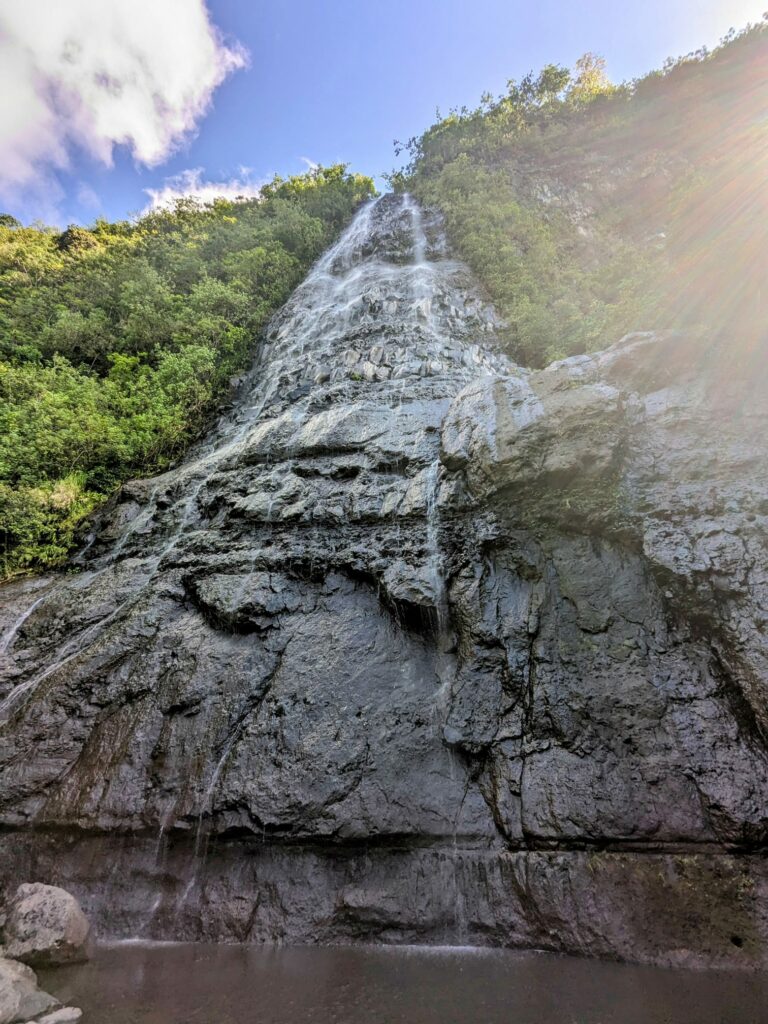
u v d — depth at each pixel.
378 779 4.66
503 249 15.76
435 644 5.63
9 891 4.46
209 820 4.58
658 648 4.75
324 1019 2.97
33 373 11.56
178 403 11.70
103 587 7.30
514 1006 3.04
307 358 11.95
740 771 3.96
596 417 5.88
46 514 8.81
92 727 5.49
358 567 6.29
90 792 4.90
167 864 4.54
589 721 4.55
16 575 8.18
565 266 15.87
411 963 3.63
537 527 5.82
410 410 8.84
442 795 4.57
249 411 11.16
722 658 4.46
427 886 4.18
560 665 4.94
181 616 6.57
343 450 8.14
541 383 6.85
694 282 8.93
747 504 4.99
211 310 14.84
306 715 5.15
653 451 5.74
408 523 6.59
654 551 5.06
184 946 4.01
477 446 6.49
